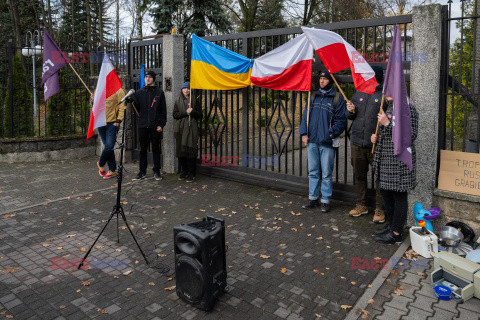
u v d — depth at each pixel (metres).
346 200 5.64
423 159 4.41
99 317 2.94
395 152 3.89
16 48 8.73
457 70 5.43
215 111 7.06
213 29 16.22
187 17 15.51
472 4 5.26
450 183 4.32
